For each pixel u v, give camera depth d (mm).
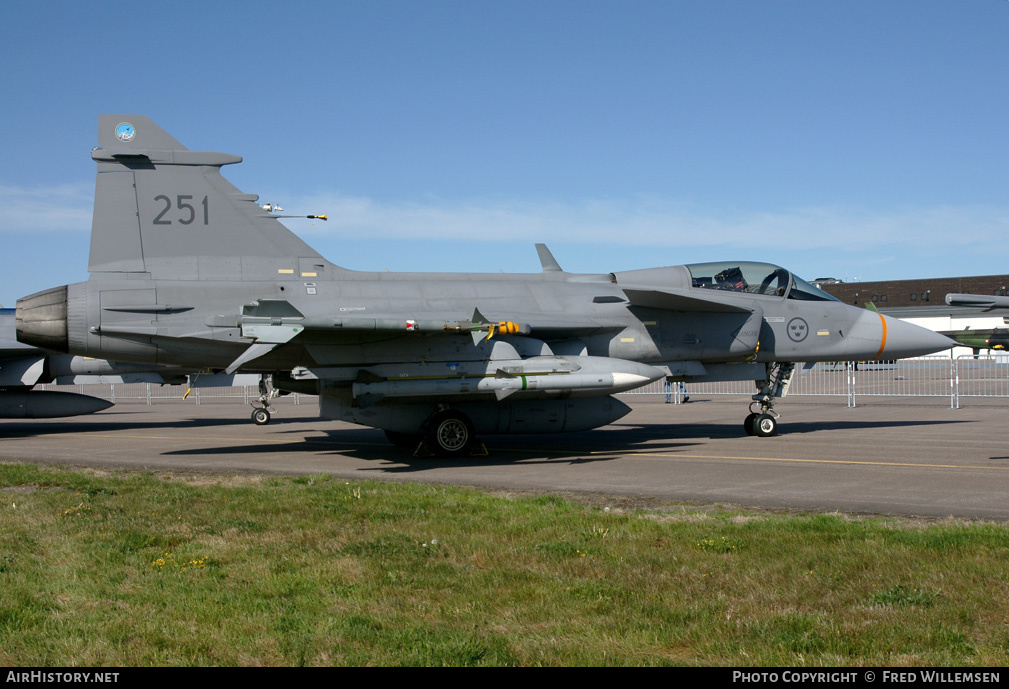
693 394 30578
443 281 14102
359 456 13445
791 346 15469
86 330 12227
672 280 15195
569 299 14250
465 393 12328
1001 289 65875
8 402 19359
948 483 9648
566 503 8461
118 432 19125
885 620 4770
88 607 5254
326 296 13062
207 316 12500
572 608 5102
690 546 6488
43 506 8492
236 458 13250
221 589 5574
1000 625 4688
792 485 9672
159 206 12891
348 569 6004
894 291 69500
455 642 4516
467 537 6859
